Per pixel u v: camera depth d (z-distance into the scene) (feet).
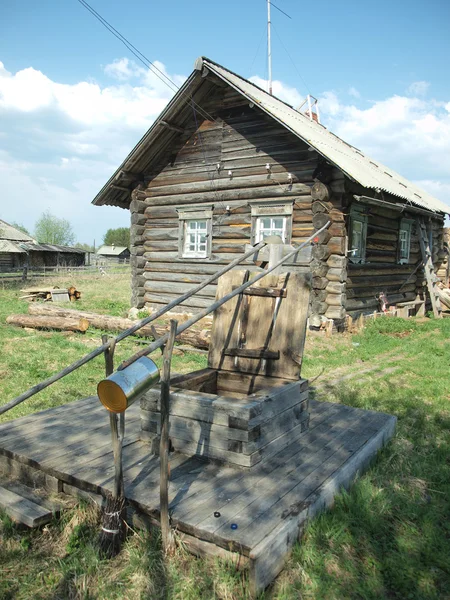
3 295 57.16
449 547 9.34
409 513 10.50
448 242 58.80
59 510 10.18
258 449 11.14
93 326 34.53
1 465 12.00
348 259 35.47
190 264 40.14
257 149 35.73
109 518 8.98
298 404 13.03
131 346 29.96
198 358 26.81
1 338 31.19
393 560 8.89
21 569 8.83
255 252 14.21
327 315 33.88
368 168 41.98
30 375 22.18
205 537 8.35
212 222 38.42
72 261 153.48
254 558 7.70
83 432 13.17
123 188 43.50
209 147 38.22
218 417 11.04
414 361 27.27
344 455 11.88
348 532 9.64
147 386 8.44
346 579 8.41
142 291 42.91
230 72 37.83
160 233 41.86
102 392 8.24
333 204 33.06
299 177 33.86
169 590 8.07
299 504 9.34
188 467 10.96
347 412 15.65
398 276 45.96
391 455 13.32
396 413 17.65
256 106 32.71
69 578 8.51
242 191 36.63
